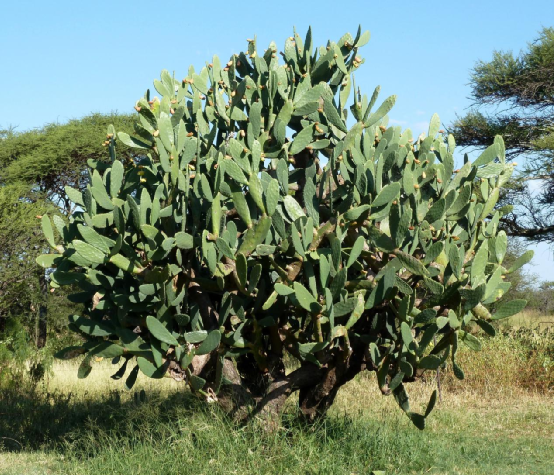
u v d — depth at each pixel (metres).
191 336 4.57
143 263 4.64
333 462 4.85
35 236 15.58
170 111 4.93
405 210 4.37
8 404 7.78
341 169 4.68
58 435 6.46
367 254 4.78
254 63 5.21
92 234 4.42
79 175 21.44
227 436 4.95
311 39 5.11
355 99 4.78
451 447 6.12
